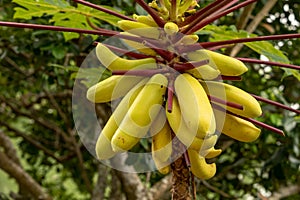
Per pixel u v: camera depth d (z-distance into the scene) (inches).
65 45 107.2
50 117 172.1
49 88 142.3
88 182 155.6
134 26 59.8
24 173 143.9
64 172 184.1
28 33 121.0
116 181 153.1
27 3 74.7
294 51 148.6
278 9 130.6
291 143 129.6
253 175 160.1
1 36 125.2
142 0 59.1
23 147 169.8
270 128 59.8
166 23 58.9
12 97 169.8
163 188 129.3
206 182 147.8
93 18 81.2
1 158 141.9
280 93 134.9
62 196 184.5
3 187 221.3
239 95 59.2
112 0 106.3
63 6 74.9
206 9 59.8
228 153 155.4
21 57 141.3
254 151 152.3
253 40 60.1
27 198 153.3
